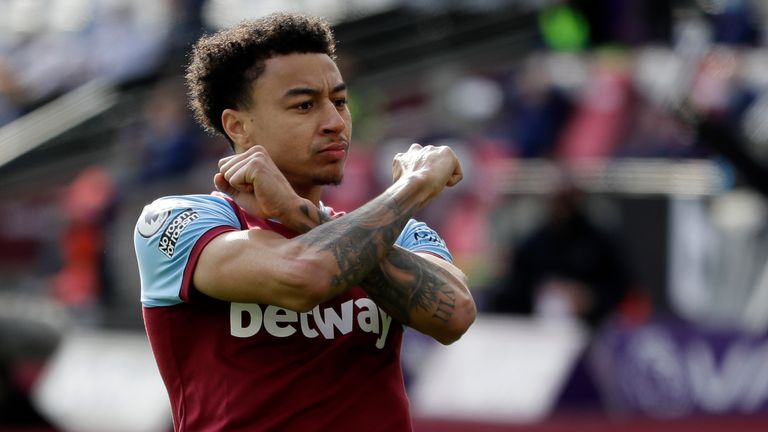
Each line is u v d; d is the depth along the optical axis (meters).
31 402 27.70
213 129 10.84
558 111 34.38
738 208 31.00
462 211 32.19
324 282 9.39
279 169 10.30
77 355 28.53
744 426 25.45
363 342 10.12
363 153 33.88
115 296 32.03
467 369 26.75
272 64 10.22
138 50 39.38
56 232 34.72
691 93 30.67
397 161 10.48
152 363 27.89
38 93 41.66
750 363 25.84
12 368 27.77
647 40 34.56
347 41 38.28
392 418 10.16
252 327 9.85
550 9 35.59
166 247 9.91
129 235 32.72
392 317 10.25
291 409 9.80
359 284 9.94
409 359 26.97
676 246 30.97
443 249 11.16
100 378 27.98
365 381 10.09
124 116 38.19
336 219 9.78
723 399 25.70
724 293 30.41
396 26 38.47
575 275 27.19
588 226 27.33
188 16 38.38
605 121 33.66
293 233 10.14
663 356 26.16
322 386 9.90
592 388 26.11
